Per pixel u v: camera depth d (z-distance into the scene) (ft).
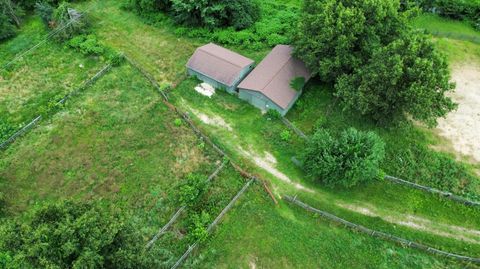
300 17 160.86
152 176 130.31
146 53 171.94
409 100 122.42
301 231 118.83
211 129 143.54
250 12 181.16
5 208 122.21
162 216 120.57
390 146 137.69
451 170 131.75
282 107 141.79
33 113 149.07
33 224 83.82
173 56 170.30
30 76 163.12
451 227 120.47
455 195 126.52
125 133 141.90
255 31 178.29
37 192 126.72
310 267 112.47
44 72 164.55
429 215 122.93
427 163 133.59
